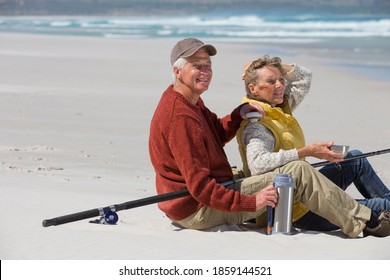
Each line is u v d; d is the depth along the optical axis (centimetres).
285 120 1120
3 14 13000
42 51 5372
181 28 8694
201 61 1057
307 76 1152
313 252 991
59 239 1033
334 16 11212
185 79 1059
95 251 986
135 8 13375
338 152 1080
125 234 1061
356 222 1074
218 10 12500
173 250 994
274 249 1003
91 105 2842
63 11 13338
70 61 4594
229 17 11356
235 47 5778
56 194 1341
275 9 12206
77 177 1608
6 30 8456
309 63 4588
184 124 1048
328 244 1030
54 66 4294
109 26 9344
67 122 2453
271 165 1076
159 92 3244
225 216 1092
